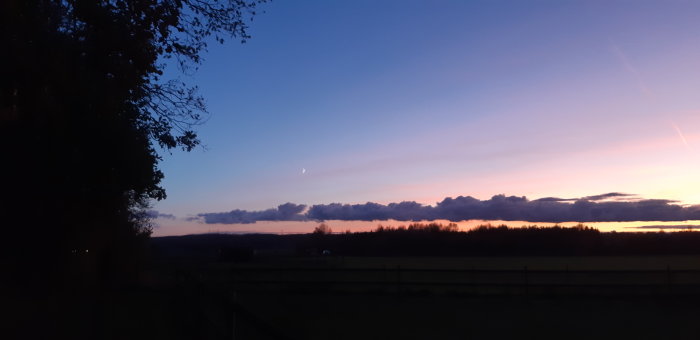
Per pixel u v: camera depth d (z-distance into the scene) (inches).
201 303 390.0
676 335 548.7
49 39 422.3
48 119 518.9
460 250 3919.8
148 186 775.1
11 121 552.1
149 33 442.9
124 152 680.4
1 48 382.0
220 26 464.1
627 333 560.1
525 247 3745.1
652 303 832.9
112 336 458.3
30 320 541.6
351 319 641.0
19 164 685.9
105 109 487.2
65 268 968.9
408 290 955.3
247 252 2682.1
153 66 467.5
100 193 784.9
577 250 3671.3
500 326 601.9
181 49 465.1
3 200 765.9
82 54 456.4
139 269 1312.7
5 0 351.6
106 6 435.2
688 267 1893.5
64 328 497.4
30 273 889.5
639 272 957.2
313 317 653.3
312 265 2209.6
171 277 1348.4
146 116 538.0
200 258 2807.6
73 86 447.2
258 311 701.9
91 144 657.0
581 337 535.2
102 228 994.1
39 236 863.7
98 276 1115.9
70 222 872.9
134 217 1316.4
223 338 296.5
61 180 733.9
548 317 675.4
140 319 569.0
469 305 799.1
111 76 472.7
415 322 624.1
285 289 960.3
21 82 412.8
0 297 722.2
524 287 948.6
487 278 1417.3
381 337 523.5
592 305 806.5
